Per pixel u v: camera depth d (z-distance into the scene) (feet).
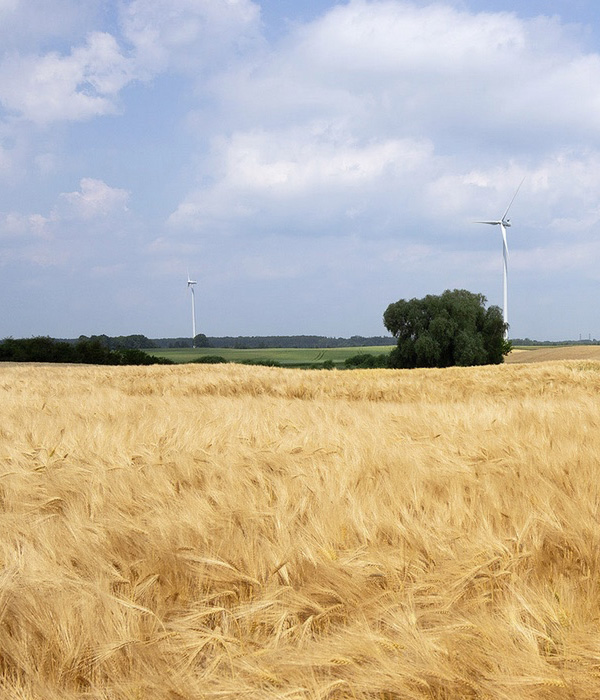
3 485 16.17
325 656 7.36
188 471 16.72
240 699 6.84
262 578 9.75
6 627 8.48
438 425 24.64
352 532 11.21
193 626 8.51
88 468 17.38
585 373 80.43
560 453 16.58
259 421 27.12
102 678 7.71
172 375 97.91
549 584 9.34
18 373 108.17
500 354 307.58
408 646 7.45
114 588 9.65
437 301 302.45
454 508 12.03
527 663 7.01
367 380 79.71
